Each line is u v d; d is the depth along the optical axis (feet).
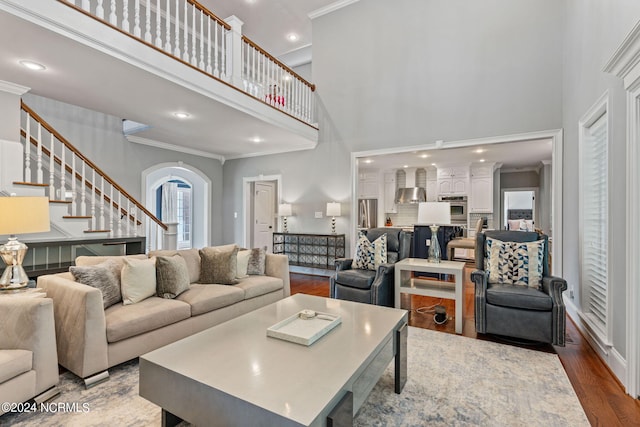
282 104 17.95
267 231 26.16
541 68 14.56
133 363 8.25
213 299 9.82
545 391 7.07
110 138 17.49
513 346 9.57
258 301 11.59
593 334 9.44
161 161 20.30
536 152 22.18
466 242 20.67
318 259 21.47
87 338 6.95
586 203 10.86
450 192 27.07
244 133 18.04
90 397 6.68
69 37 8.71
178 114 14.83
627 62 6.64
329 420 4.15
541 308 9.34
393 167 28.71
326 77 20.38
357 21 19.30
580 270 10.98
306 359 5.35
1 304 6.39
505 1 15.34
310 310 7.66
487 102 15.65
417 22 17.46
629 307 7.00
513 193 31.68
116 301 8.55
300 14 20.86
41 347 6.33
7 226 7.20
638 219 6.84
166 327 8.58
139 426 5.83
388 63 18.24
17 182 10.91
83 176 13.28
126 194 15.61
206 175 23.58
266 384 4.58
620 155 7.65
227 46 14.38
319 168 20.67
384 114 18.30
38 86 11.81
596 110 9.43
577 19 11.65
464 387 7.21
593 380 7.60
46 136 14.87
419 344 9.69
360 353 5.58
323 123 20.45
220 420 4.46
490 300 10.01
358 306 8.40
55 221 12.18
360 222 29.37
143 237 15.34
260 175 23.29
